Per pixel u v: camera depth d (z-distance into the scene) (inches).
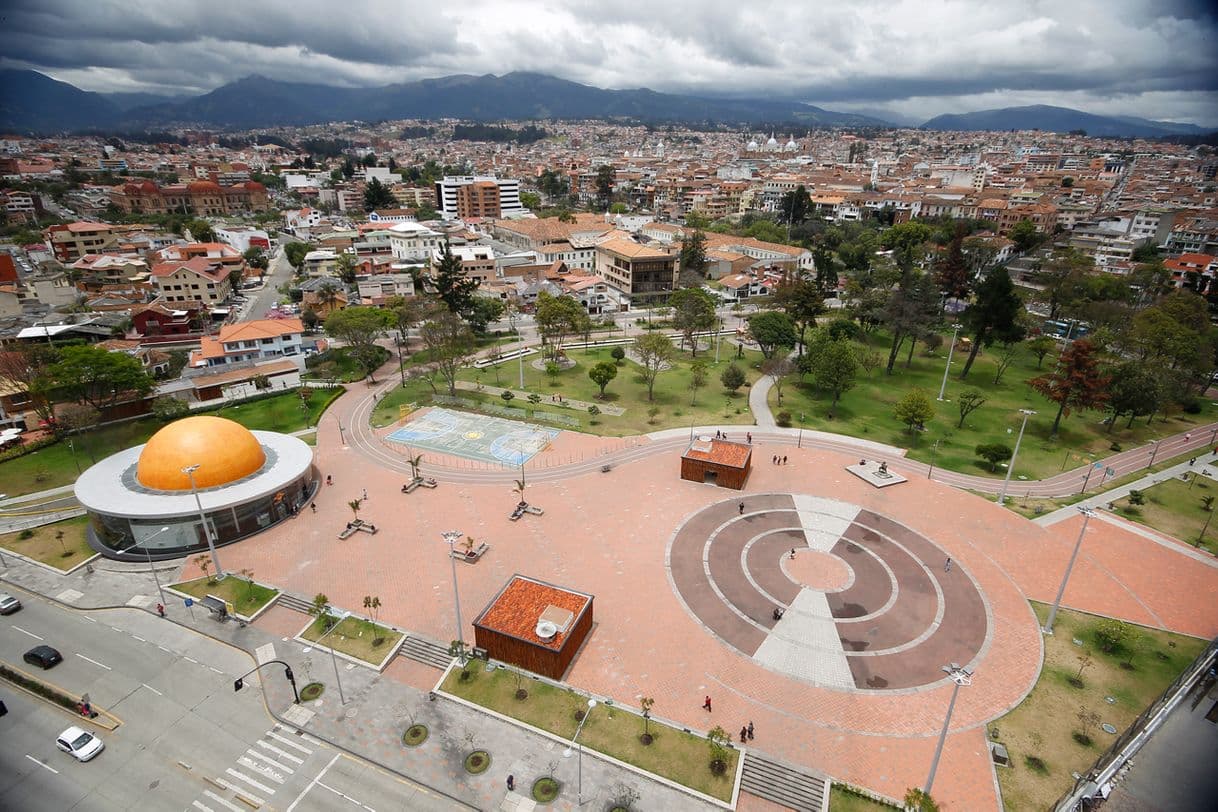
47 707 1924.2
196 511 2583.7
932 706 1924.2
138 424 3902.6
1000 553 2682.1
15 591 2432.3
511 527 2829.7
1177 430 3932.1
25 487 3189.0
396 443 3683.6
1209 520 2915.8
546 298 5551.2
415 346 5511.8
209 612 2305.6
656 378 4739.2
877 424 3986.2
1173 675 2058.3
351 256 7524.6
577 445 3651.6
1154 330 4224.9
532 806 1624.0
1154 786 1680.6
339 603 2349.9
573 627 2043.6
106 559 2628.0
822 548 2696.9
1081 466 3452.3
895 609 2338.8
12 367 3853.3
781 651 2129.7
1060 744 1802.4
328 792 1664.6
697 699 1941.4
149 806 1628.9
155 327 5418.3
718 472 3176.7
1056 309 5856.3
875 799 1642.5
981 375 4840.1
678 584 2454.5
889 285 6136.8
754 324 4845.0
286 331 4837.6
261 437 3309.5
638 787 1675.7
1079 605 2380.7
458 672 2038.6
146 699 1946.4
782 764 1732.3
